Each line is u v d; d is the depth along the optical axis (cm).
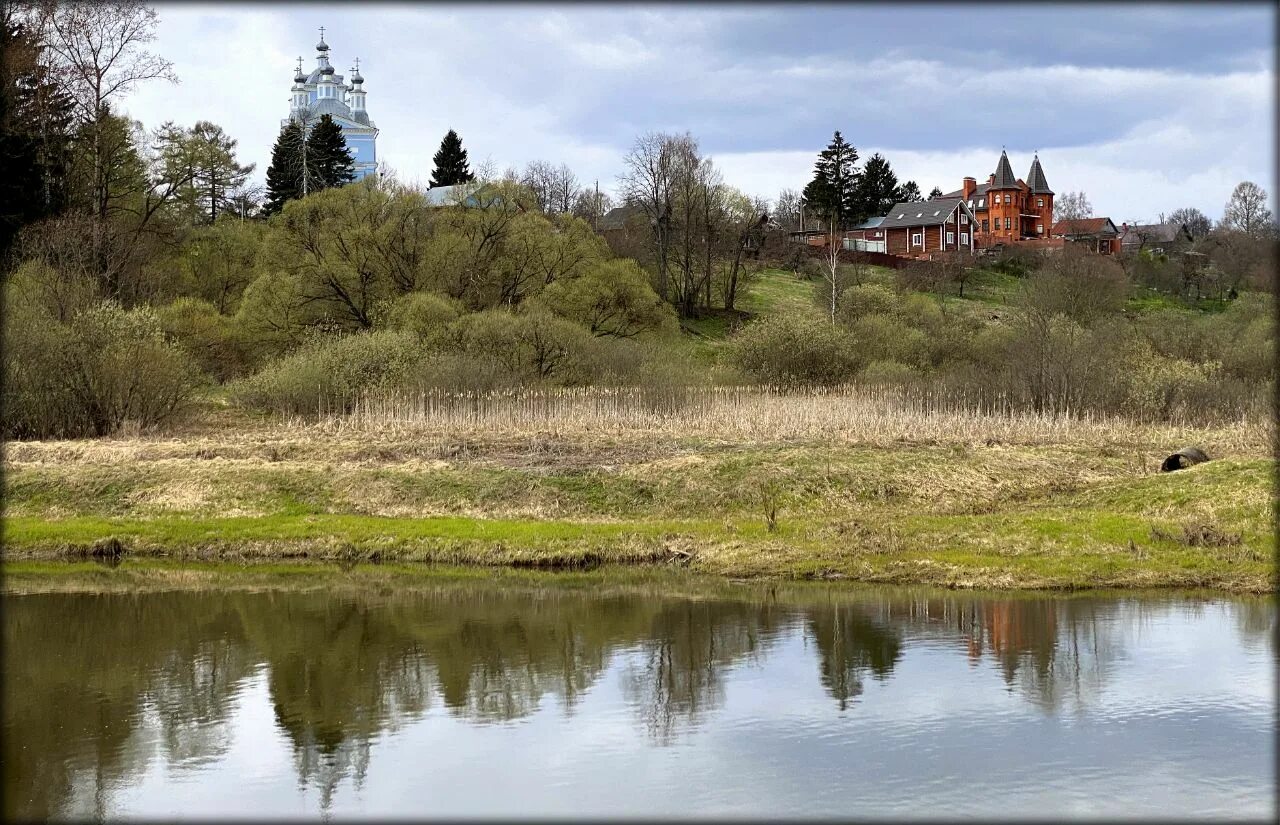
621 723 1179
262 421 3428
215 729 1188
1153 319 5366
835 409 3331
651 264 7975
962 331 5494
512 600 1727
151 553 2086
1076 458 2680
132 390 3070
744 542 1998
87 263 4184
